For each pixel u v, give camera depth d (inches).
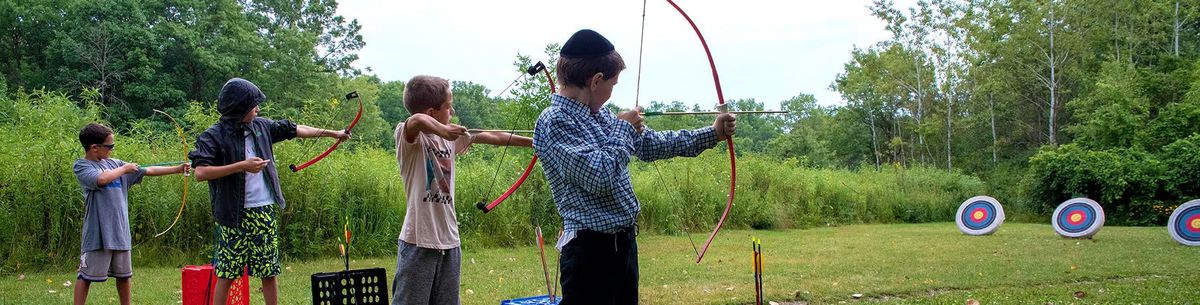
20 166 276.5
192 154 135.0
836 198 634.2
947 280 238.1
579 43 93.9
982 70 1202.6
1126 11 1080.2
